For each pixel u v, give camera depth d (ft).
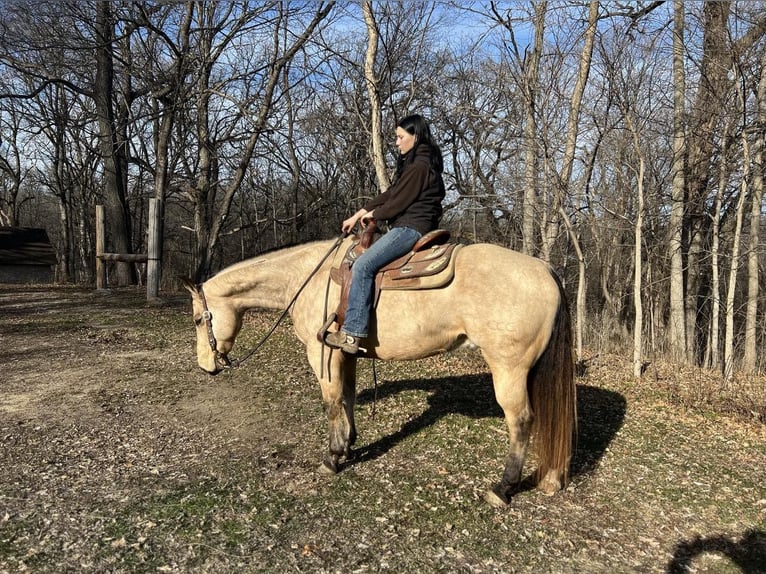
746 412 17.46
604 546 9.92
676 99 24.27
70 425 15.61
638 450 14.21
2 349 25.49
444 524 10.50
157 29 43.75
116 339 27.84
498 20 22.99
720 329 33.60
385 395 18.60
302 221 57.11
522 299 10.60
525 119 26.58
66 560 9.03
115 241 58.03
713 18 22.53
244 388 19.34
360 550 9.59
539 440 11.57
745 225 30.17
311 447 14.15
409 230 11.61
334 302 12.14
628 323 37.27
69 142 79.92
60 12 44.45
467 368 22.18
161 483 11.93
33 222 122.93
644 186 26.30
